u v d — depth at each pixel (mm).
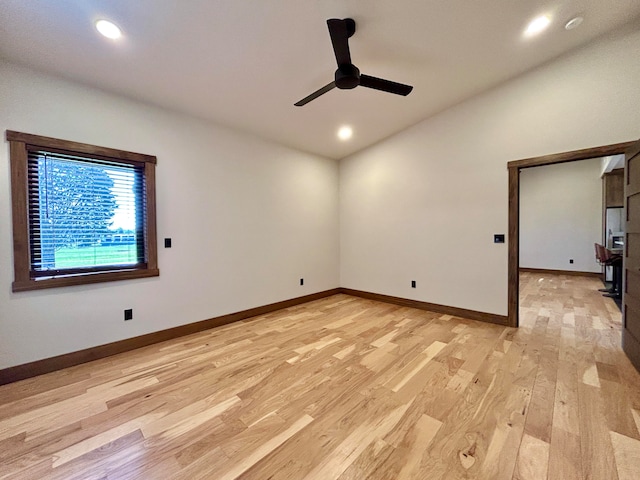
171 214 3102
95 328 2609
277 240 4215
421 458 1450
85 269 2613
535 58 2924
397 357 2600
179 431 1668
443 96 3463
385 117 3797
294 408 1874
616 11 2396
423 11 2150
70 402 1952
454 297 3820
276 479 1341
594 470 1360
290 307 4367
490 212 3473
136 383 2189
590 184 6805
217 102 3045
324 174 4969
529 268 7645
